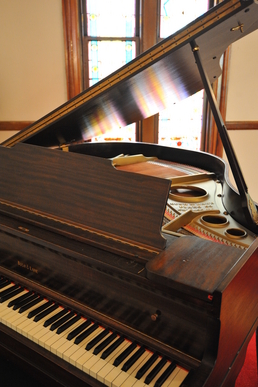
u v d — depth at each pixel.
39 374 1.44
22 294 1.55
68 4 4.04
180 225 1.70
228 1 1.39
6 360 1.60
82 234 1.39
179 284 1.02
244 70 4.54
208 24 1.46
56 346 1.22
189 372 1.08
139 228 1.29
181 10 4.41
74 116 1.99
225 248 1.25
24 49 4.12
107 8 4.33
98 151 3.40
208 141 4.85
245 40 4.41
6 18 3.98
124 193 1.35
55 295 1.48
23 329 1.31
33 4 3.99
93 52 4.45
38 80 4.27
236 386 2.08
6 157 1.78
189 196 2.30
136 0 4.33
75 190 1.49
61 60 4.25
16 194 1.70
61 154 1.57
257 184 5.07
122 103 2.11
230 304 1.06
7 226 1.58
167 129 4.85
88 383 1.12
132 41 4.47
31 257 1.56
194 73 1.99
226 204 1.99
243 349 1.30
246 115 4.74
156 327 1.19
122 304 1.27
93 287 1.34
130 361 1.14
